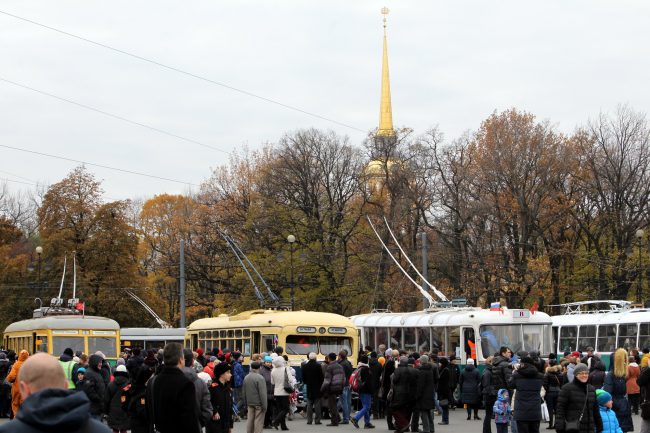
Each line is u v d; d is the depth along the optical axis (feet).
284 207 247.70
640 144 238.27
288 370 102.27
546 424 106.52
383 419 116.16
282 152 262.47
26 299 252.42
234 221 266.16
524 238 225.35
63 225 255.29
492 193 227.81
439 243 244.01
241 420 116.26
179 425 45.93
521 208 223.92
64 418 21.65
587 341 166.50
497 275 226.17
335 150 262.26
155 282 287.69
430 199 241.55
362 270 239.30
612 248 236.84
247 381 80.79
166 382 46.21
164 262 279.28
